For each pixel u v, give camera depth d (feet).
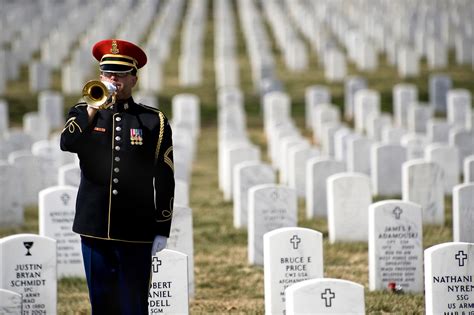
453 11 383.65
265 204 107.34
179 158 159.63
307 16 374.43
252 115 252.83
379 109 244.63
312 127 236.22
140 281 58.85
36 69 266.77
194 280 98.48
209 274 101.35
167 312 77.36
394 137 179.42
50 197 97.50
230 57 291.79
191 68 281.74
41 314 77.20
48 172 149.28
